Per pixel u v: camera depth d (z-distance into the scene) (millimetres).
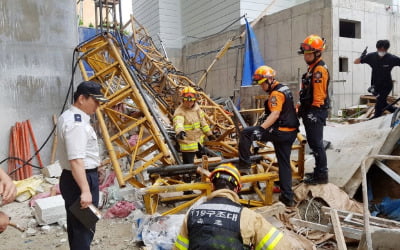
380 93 7016
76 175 2541
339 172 4770
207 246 1673
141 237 3750
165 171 4617
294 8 10953
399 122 4770
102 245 3771
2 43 6656
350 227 3266
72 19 7488
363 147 4848
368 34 10742
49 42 7184
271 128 4262
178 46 17328
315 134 4438
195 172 4703
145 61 9977
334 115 9938
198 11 15844
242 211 1788
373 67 7004
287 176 4363
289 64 11219
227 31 13906
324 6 10039
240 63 13203
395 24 11359
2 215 1902
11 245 3855
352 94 10430
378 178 4586
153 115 5516
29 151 6828
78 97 2736
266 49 12148
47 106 7168
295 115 4281
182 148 5164
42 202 4559
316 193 4242
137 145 5168
